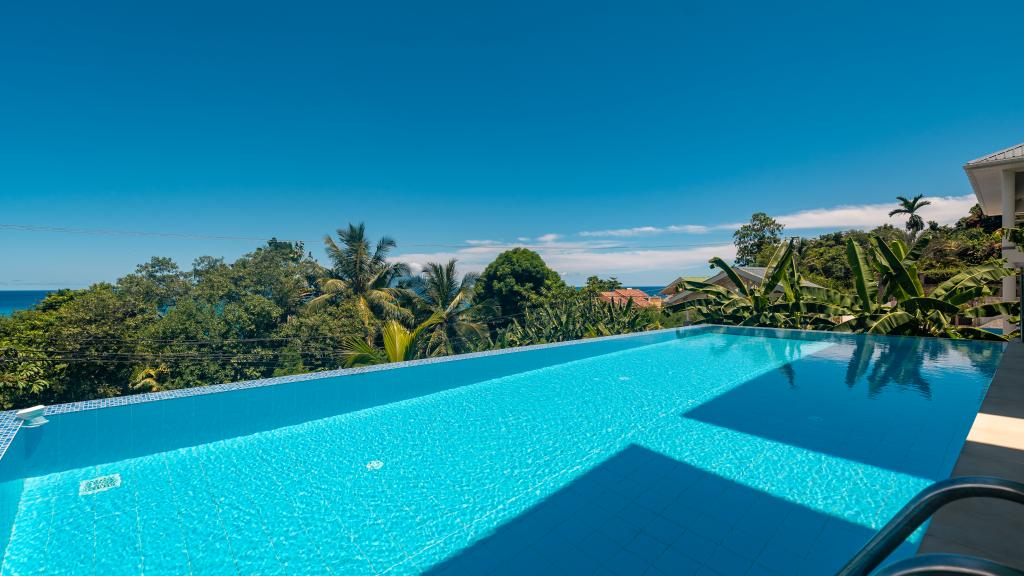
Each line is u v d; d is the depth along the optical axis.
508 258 36.16
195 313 21.23
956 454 4.73
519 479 4.48
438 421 6.29
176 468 4.85
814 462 4.61
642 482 4.32
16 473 3.95
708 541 3.38
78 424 4.65
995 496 1.22
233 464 4.95
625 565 3.12
